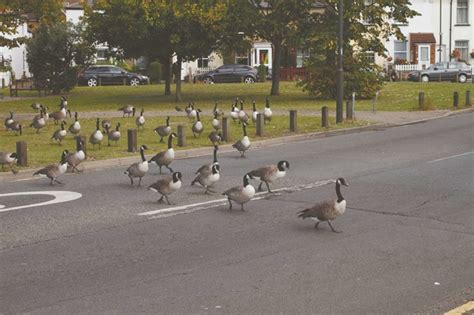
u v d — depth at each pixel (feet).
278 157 57.26
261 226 32.76
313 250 28.43
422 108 97.96
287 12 116.06
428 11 190.80
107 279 24.68
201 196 40.22
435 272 25.35
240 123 80.64
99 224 33.32
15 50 190.80
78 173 50.26
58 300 22.44
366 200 38.45
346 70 113.80
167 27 110.93
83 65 153.17
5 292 23.34
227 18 110.63
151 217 34.78
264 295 22.79
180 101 117.39
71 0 200.03
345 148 62.49
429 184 42.93
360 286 23.72
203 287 23.66
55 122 83.71
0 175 47.65
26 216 35.27
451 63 172.14
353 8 109.29
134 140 60.08
